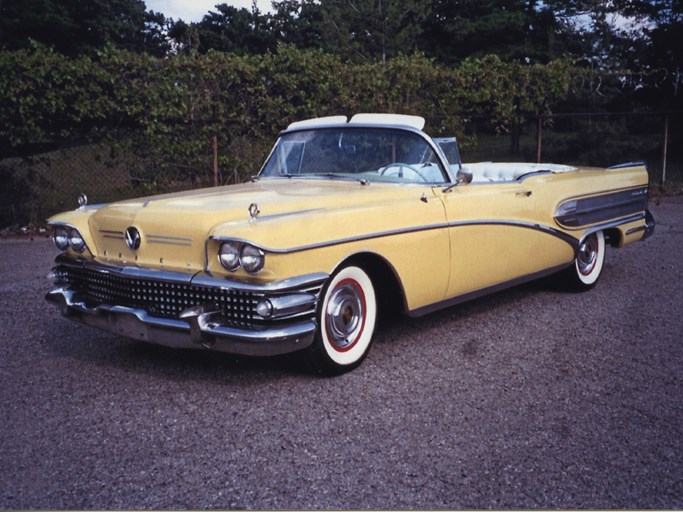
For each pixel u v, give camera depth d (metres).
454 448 3.11
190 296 3.73
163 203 4.06
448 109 13.14
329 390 3.81
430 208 4.47
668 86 24.80
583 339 4.77
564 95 14.09
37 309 5.72
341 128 5.08
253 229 3.50
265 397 3.71
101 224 4.15
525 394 3.75
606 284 6.56
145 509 2.61
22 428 3.34
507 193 5.14
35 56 9.63
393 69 12.36
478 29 29.48
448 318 5.35
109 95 10.24
